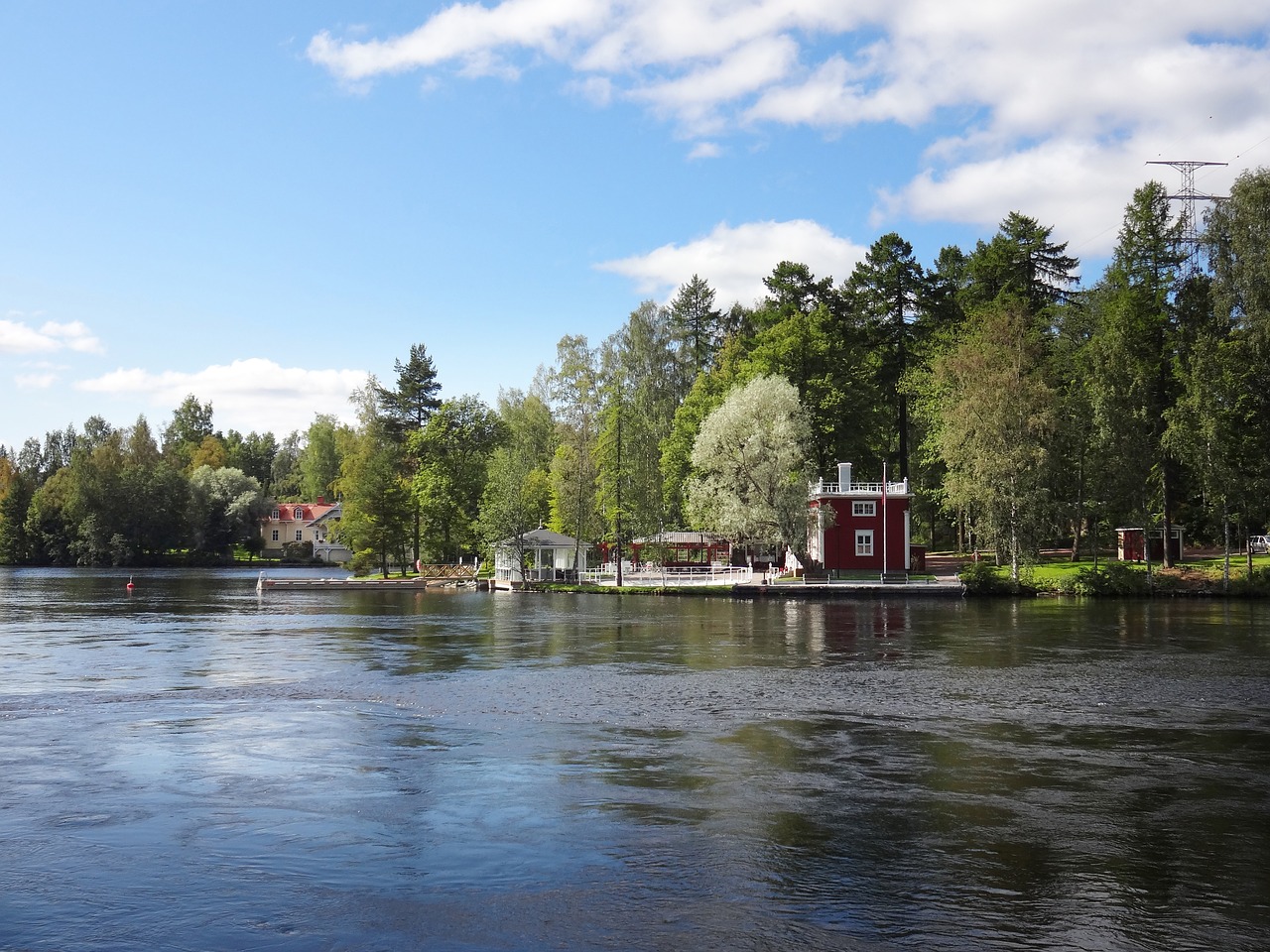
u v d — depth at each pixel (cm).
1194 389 6662
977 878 1352
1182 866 1396
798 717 2473
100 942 1162
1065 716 2489
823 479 8569
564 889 1315
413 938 1170
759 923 1205
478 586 9038
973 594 7044
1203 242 6675
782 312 9775
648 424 10312
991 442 7038
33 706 2631
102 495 14812
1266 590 6650
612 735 2255
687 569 9612
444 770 1928
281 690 2894
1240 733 2284
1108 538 8525
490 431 11562
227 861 1420
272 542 17250
